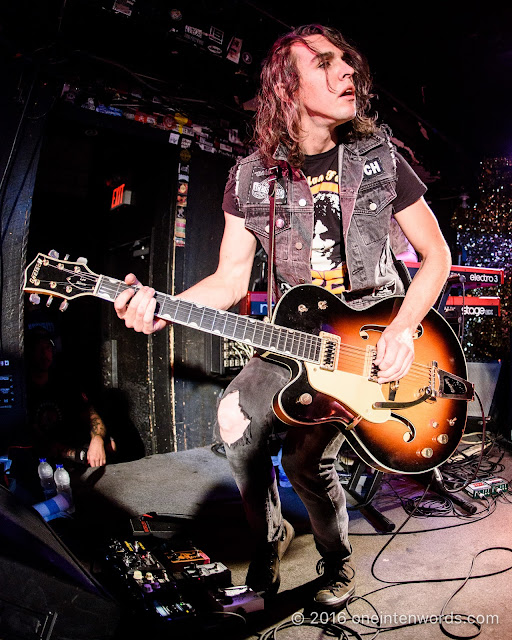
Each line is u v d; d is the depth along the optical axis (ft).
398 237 6.20
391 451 5.22
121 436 14.35
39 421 10.45
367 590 5.92
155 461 11.39
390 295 5.65
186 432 12.53
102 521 7.86
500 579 6.13
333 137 5.48
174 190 12.35
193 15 10.82
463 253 14.84
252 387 5.26
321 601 5.34
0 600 3.63
